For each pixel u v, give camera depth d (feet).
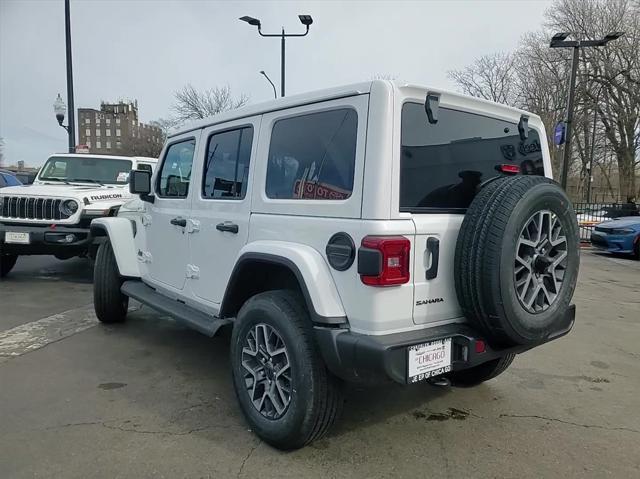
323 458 9.65
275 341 10.05
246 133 11.71
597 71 107.55
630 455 10.01
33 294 23.24
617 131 115.96
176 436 10.37
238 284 11.20
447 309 9.41
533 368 14.99
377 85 8.68
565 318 10.45
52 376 13.51
